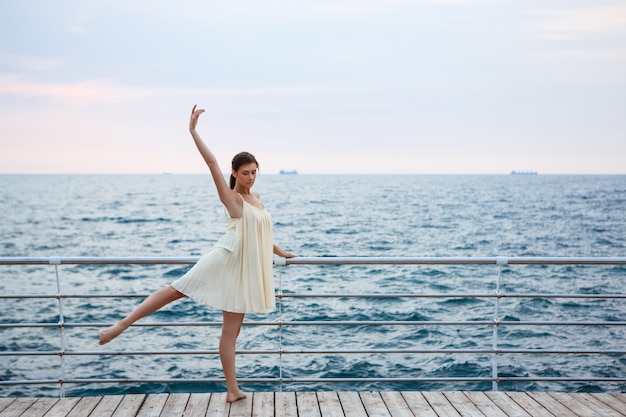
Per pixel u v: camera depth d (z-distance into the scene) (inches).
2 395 300.4
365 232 1318.9
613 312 482.3
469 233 1334.9
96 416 132.1
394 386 311.0
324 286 621.0
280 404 139.0
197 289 132.0
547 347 377.1
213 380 144.0
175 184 5974.4
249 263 133.0
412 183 5994.1
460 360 345.1
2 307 509.0
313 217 1740.9
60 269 791.1
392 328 416.2
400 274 704.4
